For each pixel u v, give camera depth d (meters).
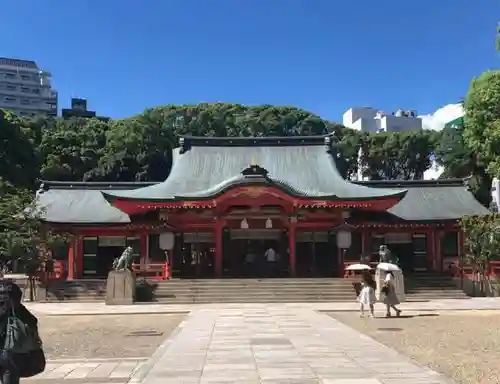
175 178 47.66
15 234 36.28
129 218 45.59
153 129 87.06
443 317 24.91
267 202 42.06
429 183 51.75
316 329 20.12
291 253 42.91
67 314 28.22
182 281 38.16
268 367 12.64
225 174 48.34
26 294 37.81
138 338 19.30
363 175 103.12
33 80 179.38
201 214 44.09
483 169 69.88
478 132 44.16
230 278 40.28
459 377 11.84
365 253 45.03
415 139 98.56
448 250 46.72
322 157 50.62
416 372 11.94
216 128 100.75
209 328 20.75
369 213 46.00
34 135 85.81
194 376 11.75
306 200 41.75
